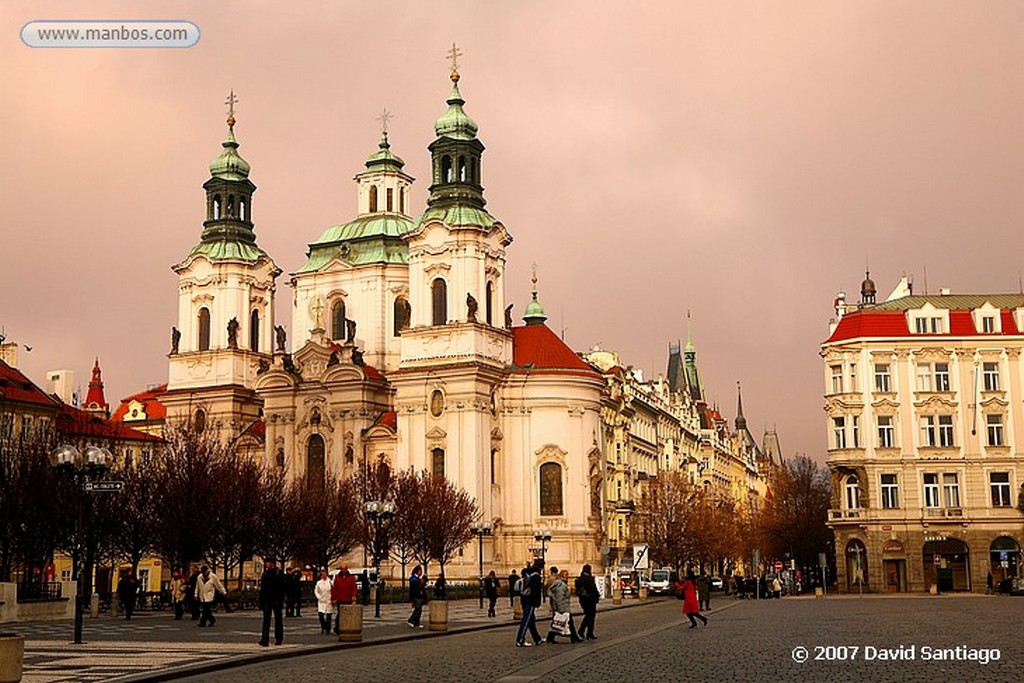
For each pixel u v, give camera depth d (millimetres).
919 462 110625
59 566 111000
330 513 105438
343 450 125625
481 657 37125
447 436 118875
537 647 41906
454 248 122062
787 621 57375
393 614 71875
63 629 54312
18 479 72625
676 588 117625
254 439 131250
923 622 53344
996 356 111625
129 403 156625
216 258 137750
